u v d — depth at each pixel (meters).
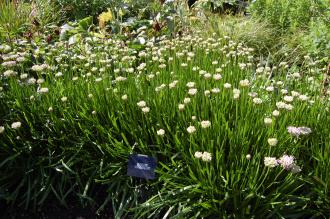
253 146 0.96
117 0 2.24
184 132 1.04
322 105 1.11
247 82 1.03
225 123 1.00
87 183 1.09
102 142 1.12
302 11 2.04
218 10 2.51
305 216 0.94
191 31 1.93
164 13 2.03
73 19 2.34
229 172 0.93
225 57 1.40
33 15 2.11
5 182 1.15
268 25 2.07
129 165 1.03
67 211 1.09
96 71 1.32
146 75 1.26
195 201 0.97
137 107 1.13
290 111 1.00
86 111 1.15
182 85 1.17
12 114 1.20
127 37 1.81
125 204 1.05
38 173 1.15
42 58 1.55
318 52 1.74
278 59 1.87
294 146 0.97
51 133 1.17
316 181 0.93
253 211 0.91
